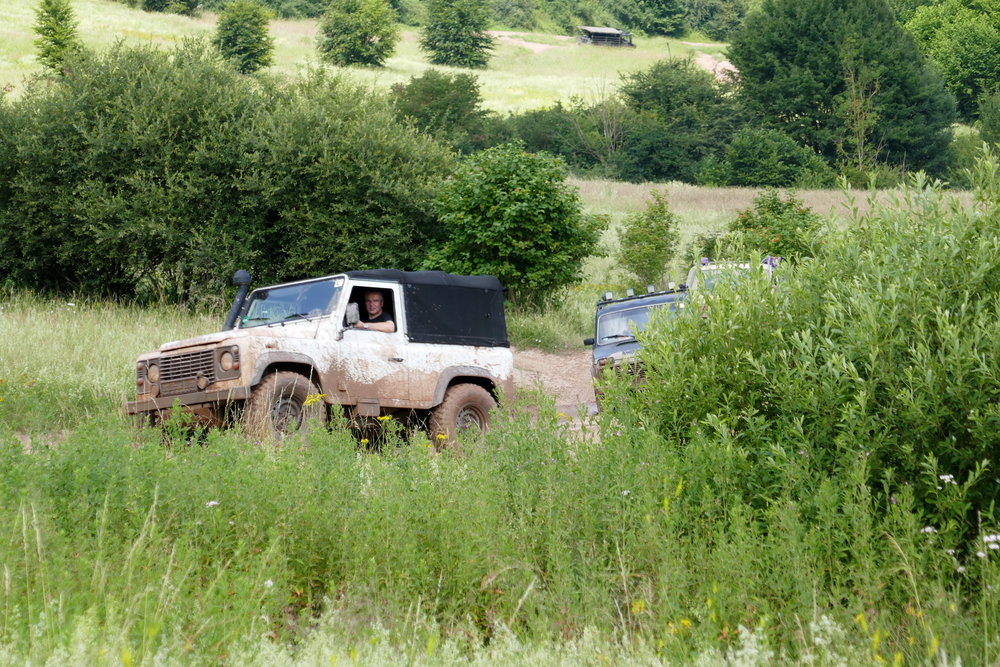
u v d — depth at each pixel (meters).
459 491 13.24
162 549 11.68
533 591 11.08
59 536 11.08
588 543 12.02
